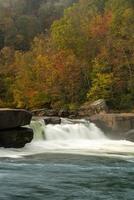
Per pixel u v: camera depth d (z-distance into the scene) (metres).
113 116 46.06
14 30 117.81
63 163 26.95
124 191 19.12
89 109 54.69
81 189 19.33
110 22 69.50
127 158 30.27
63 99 67.19
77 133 42.69
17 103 77.19
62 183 20.47
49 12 134.25
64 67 67.38
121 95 62.16
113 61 63.62
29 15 133.75
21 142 33.34
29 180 20.97
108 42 65.50
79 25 74.00
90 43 70.69
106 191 19.06
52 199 17.52
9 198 17.56
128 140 43.75
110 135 45.59
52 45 77.00
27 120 33.53
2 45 117.50
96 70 64.88
